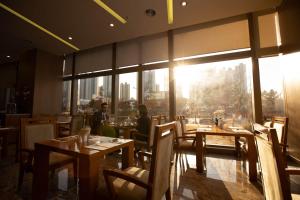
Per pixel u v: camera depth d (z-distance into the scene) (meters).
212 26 3.85
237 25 3.64
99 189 1.25
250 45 3.46
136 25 3.81
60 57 6.10
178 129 2.97
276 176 0.93
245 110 3.57
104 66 5.21
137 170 1.53
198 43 3.96
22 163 1.96
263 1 3.01
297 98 2.78
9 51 5.62
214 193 1.98
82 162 1.28
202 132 2.60
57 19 3.62
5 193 1.91
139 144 2.85
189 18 3.51
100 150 1.38
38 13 3.41
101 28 3.97
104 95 5.12
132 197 1.13
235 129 2.82
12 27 3.99
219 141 3.86
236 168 2.77
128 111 4.68
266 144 1.04
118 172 1.14
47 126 2.22
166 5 3.10
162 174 1.27
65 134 3.56
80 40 4.63
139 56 4.65
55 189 2.02
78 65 5.79
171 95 4.11
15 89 6.32
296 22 2.69
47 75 5.64
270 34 3.38
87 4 3.12
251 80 3.47
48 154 1.61
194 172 2.60
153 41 4.49
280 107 3.33
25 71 5.58
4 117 4.84
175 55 4.18
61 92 6.06
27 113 5.21
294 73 2.83
